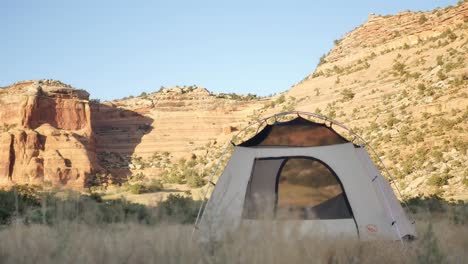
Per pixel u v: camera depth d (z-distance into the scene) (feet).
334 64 525.34
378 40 528.22
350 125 322.96
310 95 449.06
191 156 512.22
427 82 307.99
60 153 467.52
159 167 525.34
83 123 513.86
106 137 573.74
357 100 371.76
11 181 443.32
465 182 174.50
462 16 458.91
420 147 230.68
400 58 422.82
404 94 319.47
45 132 476.13
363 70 437.17
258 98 631.56
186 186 318.45
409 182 204.74
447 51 369.30
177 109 598.34
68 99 511.40
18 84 526.98
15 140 458.09
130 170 523.29
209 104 596.70
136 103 610.24
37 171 447.83
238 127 540.52
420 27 477.36
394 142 252.01
